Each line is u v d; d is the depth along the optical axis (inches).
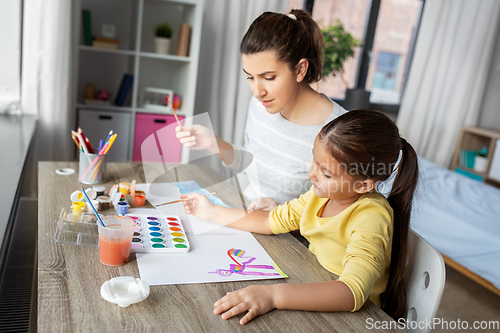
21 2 80.5
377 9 134.9
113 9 101.7
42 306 23.8
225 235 37.1
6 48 78.5
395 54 151.6
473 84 144.8
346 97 136.6
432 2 133.9
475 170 142.2
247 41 39.9
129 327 23.2
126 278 26.7
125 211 37.9
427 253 32.1
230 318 25.5
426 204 86.2
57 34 81.3
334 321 26.8
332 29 126.9
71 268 28.2
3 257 31.9
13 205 37.0
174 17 108.9
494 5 137.7
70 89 87.5
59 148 87.2
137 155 100.4
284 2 113.8
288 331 25.0
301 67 41.2
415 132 142.6
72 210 37.2
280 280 30.8
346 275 29.1
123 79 98.1
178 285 28.2
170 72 112.1
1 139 60.6
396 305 34.2
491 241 73.4
